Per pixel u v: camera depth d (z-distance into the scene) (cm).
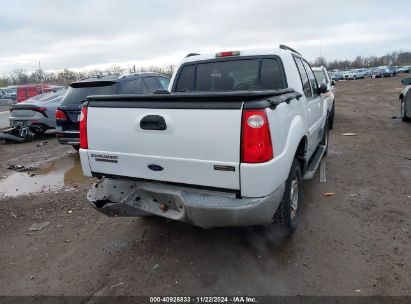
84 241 393
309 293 288
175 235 394
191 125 288
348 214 429
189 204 291
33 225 441
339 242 364
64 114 748
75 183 615
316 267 323
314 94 530
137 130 313
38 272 337
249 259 340
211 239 380
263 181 277
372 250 346
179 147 296
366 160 679
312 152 508
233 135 274
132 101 314
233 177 280
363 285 295
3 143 1055
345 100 2186
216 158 284
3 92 3359
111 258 355
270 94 290
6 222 454
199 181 296
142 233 404
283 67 422
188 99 288
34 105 1034
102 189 349
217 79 461
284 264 329
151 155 312
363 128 1073
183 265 336
